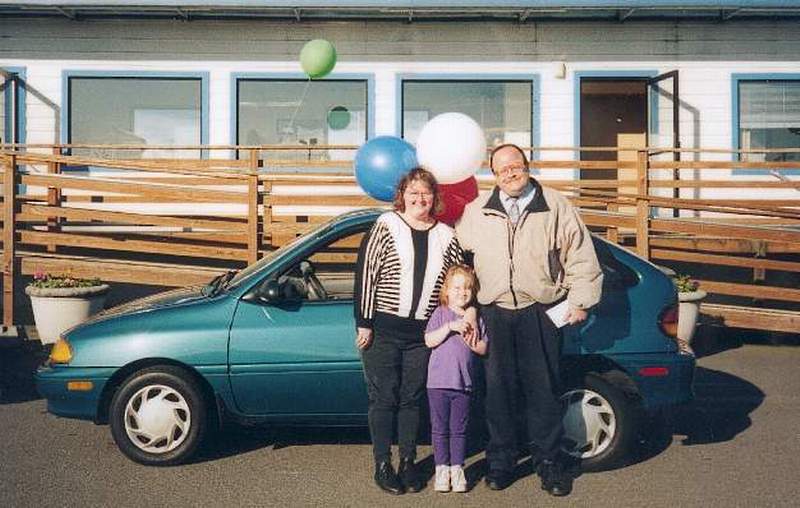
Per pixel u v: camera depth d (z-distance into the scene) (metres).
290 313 5.49
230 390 5.44
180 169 10.02
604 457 5.39
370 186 5.80
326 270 5.91
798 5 11.81
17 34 12.40
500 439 5.09
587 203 10.91
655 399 5.40
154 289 10.65
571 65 12.62
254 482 5.21
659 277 5.52
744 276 10.86
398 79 12.59
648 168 10.59
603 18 12.52
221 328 5.45
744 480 5.24
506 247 4.97
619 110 13.22
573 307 4.91
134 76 12.50
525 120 12.70
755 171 12.58
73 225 11.98
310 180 10.63
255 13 12.28
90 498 4.92
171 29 12.48
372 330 4.91
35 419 6.66
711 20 12.56
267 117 12.62
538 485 5.17
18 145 11.39
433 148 5.33
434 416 5.00
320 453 5.80
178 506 4.81
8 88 12.42
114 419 5.48
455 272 4.87
